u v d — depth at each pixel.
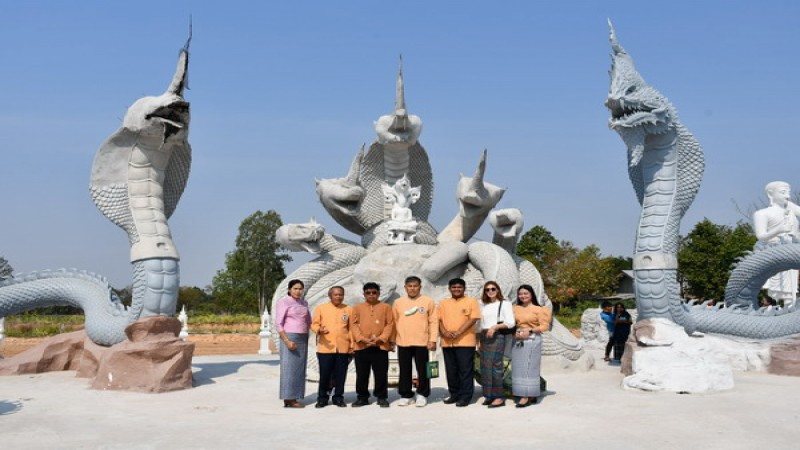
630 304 47.59
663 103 10.55
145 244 10.50
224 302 58.22
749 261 13.05
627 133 10.52
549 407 7.81
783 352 11.08
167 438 6.32
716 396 8.52
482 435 6.32
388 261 11.60
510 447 5.80
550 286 50.72
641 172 11.38
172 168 11.23
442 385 10.02
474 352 7.97
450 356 8.05
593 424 6.76
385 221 12.86
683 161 10.90
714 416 7.09
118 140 10.76
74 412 7.86
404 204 12.45
